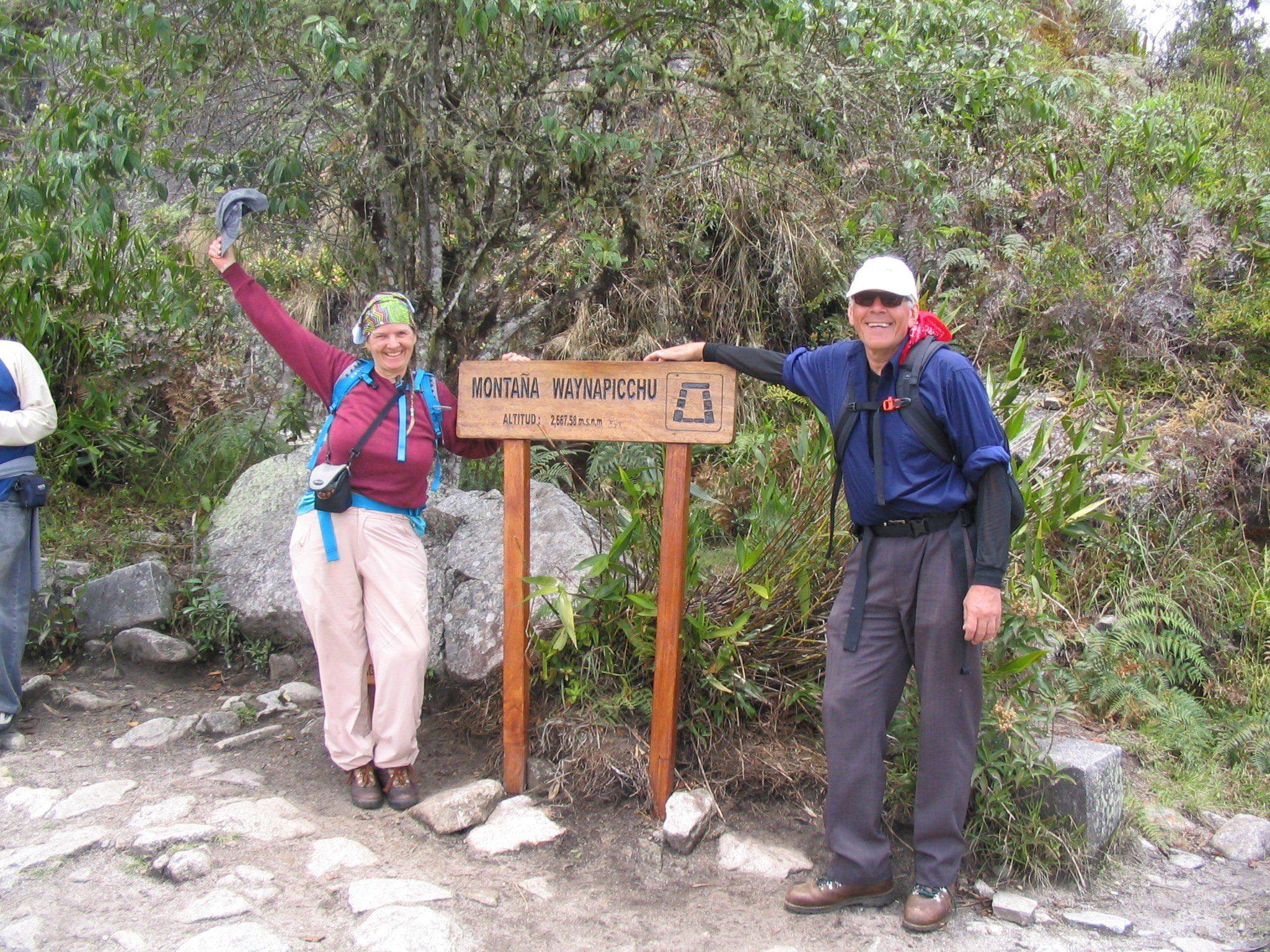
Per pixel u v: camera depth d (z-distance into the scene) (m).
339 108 3.94
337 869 2.84
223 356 5.72
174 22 3.57
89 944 2.49
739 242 5.72
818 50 4.02
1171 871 3.12
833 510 2.96
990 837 2.98
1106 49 8.88
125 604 4.33
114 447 5.34
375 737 3.24
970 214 6.01
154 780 3.40
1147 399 5.25
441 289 4.44
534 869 2.94
